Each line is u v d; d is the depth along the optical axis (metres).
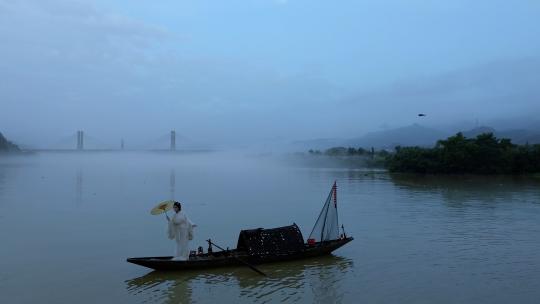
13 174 85.31
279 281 17.44
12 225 29.61
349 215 34.62
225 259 18.88
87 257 21.34
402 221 31.58
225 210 38.22
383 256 21.30
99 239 25.45
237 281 17.41
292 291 16.33
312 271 18.75
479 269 19.03
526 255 21.38
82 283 17.33
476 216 33.69
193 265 18.48
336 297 15.72
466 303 15.10
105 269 19.25
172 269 18.42
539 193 51.41
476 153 87.44
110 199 45.19
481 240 24.81
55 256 21.52
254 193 53.34
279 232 20.22
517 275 18.16
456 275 18.22
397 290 16.42
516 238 25.33
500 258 20.83
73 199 44.84
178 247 18.81
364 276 18.08
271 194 51.97
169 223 18.89
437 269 19.08
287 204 42.38
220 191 55.84
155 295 15.97
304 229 29.52
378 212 36.25
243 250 20.02
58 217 33.06
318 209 38.88
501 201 43.50
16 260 20.73
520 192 52.75
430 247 23.12
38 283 17.34
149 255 21.86
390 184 66.69
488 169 88.25
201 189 58.31
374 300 15.43
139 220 31.98
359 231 27.69
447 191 54.62
